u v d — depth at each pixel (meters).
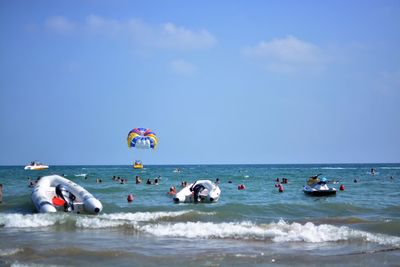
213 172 71.56
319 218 15.81
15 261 9.38
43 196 16.73
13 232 12.82
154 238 12.09
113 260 9.64
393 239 11.86
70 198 17.16
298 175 57.59
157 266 9.24
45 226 13.70
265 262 9.57
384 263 9.60
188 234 12.53
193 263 9.45
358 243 11.49
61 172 70.56
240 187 31.47
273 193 27.72
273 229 12.95
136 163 90.31
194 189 21.67
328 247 11.09
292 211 18.06
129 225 13.59
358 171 76.44
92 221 13.93
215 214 16.41
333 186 35.00
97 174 60.62
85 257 9.84
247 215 16.83
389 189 31.55
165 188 29.97
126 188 29.64
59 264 9.28
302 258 9.92
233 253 10.31
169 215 16.03
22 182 38.53
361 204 20.67
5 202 19.70
